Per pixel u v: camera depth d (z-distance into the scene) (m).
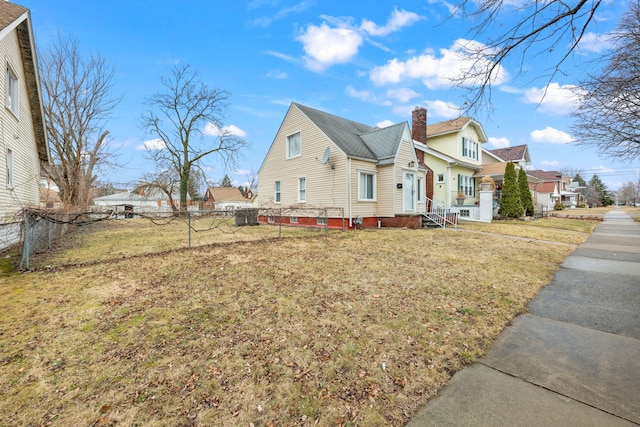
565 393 2.43
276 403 2.33
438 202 18.23
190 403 2.33
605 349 3.12
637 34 5.80
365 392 2.46
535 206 25.20
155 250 8.44
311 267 6.38
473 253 7.90
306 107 16.11
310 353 3.03
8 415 2.20
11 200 9.02
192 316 3.89
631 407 2.26
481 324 3.70
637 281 5.50
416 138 19.64
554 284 5.36
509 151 29.20
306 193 15.30
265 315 3.92
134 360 2.90
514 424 2.10
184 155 27.06
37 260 7.17
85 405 2.30
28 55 10.67
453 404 2.32
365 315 3.93
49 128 20.53
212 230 13.73
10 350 3.08
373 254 7.72
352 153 13.46
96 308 4.16
